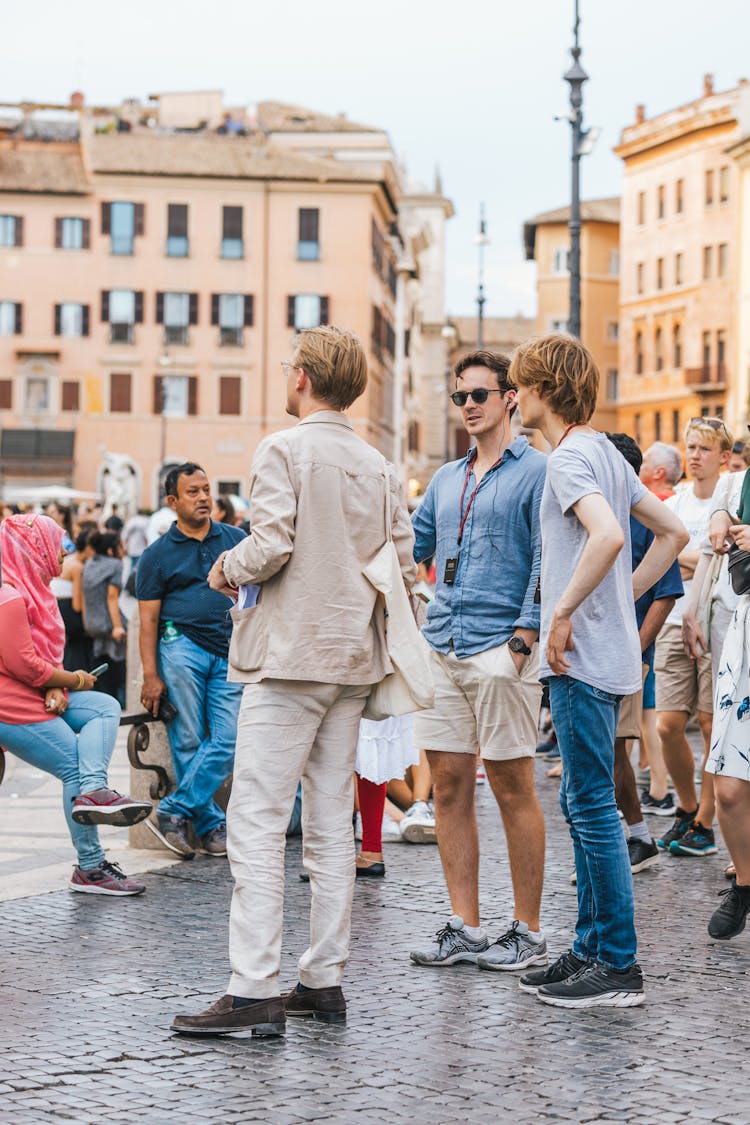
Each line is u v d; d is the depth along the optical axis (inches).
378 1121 208.8
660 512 272.1
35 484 3198.8
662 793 479.8
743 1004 266.2
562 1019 256.8
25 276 3189.0
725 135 3383.4
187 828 406.6
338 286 3213.6
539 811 293.4
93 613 690.2
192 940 311.3
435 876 382.0
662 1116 211.2
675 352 3567.9
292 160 3221.0
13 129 3280.0
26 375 3196.4
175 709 404.5
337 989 256.8
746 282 3154.5
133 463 2596.0
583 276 4008.4
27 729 353.7
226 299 3206.2
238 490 3221.0
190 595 403.5
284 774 252.5
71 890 359.9
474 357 297.9
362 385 261.3
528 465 293.9
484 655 290.2
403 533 263.6
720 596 387.2
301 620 250.5
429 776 446.0
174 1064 232.7
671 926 326.0
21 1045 241.4
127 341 3198.8
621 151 3727.9
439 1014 259.9
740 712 312.7
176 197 3196.4
